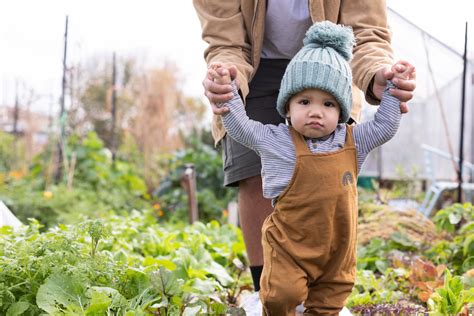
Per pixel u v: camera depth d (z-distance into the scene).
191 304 3.05
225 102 2.53
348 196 2.48
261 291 2.55
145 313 2.90
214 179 10.32
